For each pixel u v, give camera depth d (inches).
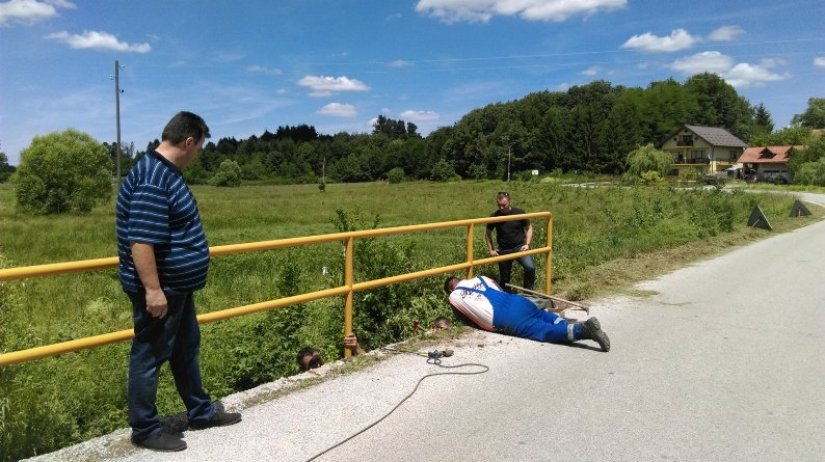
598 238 577.0
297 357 218.1
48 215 1323.8
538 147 4138.8
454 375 204.2
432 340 242.7
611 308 316.5
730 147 3681.1
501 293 260.7
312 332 241.0
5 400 146.7
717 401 185.3
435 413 171.9
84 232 800.9
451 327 258.5
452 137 4660.4
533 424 165.9
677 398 187.2
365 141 5949.8
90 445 144.4
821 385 201.0
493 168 4352.9
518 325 249.4
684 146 3693.4
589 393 190.1
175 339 144.2
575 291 346.0
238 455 143.6
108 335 148.1
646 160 3026.6
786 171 3221.0
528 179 3826.3
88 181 1373.0
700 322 286.5
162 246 133.8
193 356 152.8
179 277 136.2
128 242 133.3
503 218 299.4
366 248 271.7
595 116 3927.2
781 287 379.6
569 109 5167.3
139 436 143.6
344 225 299.3
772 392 193.8
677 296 349.1
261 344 225.3
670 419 171.2
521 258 339.6
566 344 243.1
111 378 205.6
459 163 4547.2
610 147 3816.4
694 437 159.9
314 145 5753.0
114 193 1993.1
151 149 138.9
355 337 224.4
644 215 698.8
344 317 245.0
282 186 4099.4
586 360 223.5
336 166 5108.3
